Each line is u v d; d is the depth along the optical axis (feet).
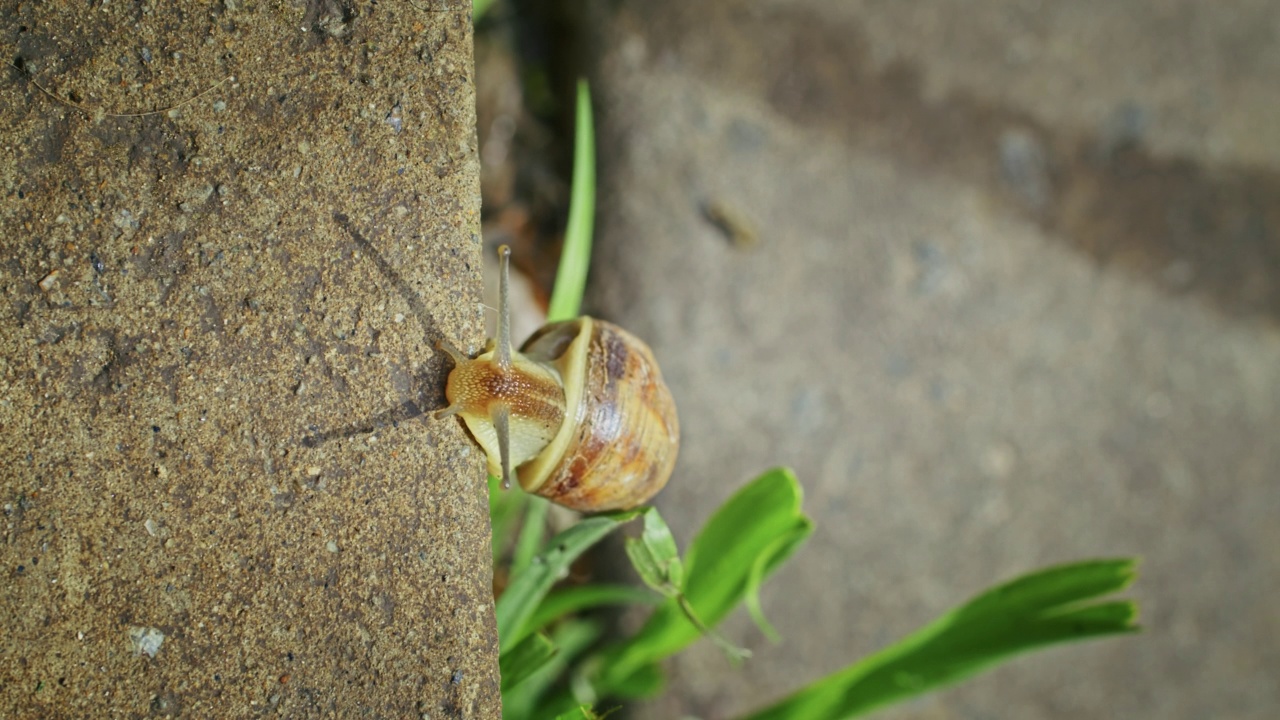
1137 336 1.57
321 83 1.14
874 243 1.53
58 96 1.12
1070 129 1.59
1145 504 1.55
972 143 1.56
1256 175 1.61
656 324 1.49
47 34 1.12
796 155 1.53
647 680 1.35
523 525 1.48
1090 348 1.56
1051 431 1.54
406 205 1.14
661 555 1.19
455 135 1.15
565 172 1.55
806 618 1.47
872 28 1.56
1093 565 1.24
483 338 1.15
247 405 1.13
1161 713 1.52
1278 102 1.63
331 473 1.13
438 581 1.14
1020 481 1.53
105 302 1.12
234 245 1.13
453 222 1.15
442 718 1.13
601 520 1.19
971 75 1.57
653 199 1.51
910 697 1.26
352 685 1.13
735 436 1.48
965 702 1.49
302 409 1.13
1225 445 1.57
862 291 1.52
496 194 1.54
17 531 1.10
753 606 1.23
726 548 1.24
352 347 1.14
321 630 1.13
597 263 1.50
